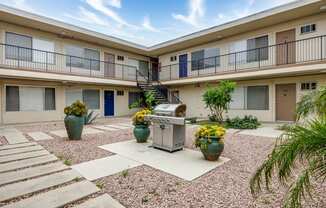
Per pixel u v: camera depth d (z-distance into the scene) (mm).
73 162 4332
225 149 5492
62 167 3984
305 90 10148
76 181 3322
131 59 17172
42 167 3979
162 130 5379
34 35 11625
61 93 13031
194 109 15141
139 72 16859
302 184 1671
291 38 10422
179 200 2732
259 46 11594
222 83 10445
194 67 15094
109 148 5551
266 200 2688
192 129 9141
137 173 3719
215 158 4438
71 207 2508
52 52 11508
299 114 2982
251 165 4160
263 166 1843
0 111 10641
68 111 6742
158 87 16297
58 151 5219
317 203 2553
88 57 14234
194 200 2730
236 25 11180
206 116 14273
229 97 10391
